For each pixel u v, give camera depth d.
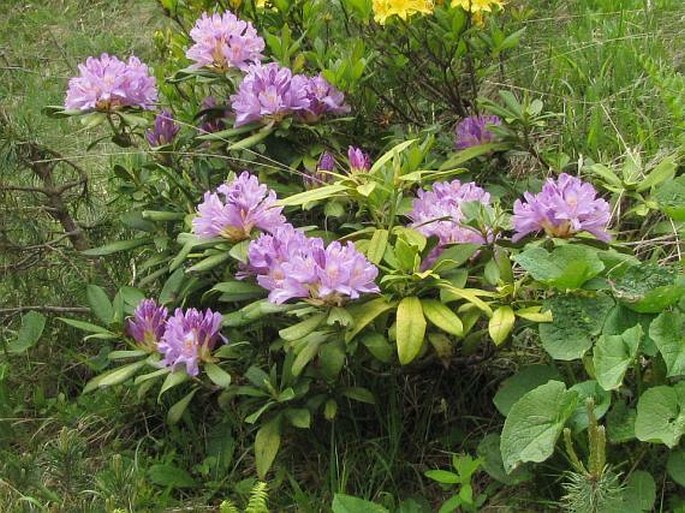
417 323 1.28
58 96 2.62
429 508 1.40
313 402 1.42
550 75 2.13
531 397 1.28
